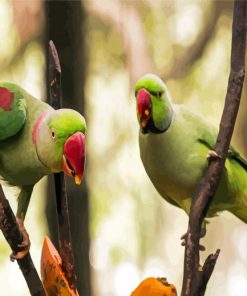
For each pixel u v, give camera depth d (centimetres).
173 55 1138
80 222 819
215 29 1153
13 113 464
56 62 414
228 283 1379
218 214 556
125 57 1122
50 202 817
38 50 1084
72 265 377
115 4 1110
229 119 370
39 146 445
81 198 819
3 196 369
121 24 1112
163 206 1264
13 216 371
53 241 812
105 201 1240
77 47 809
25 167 470
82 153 411
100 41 1112
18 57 1098
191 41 1151
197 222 371
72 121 414
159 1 1141
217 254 358
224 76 1159
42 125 443
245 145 1138
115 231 1297
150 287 352
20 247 370
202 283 359
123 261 1327
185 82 1144
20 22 1080
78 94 816
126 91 1177
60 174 381
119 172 1227
